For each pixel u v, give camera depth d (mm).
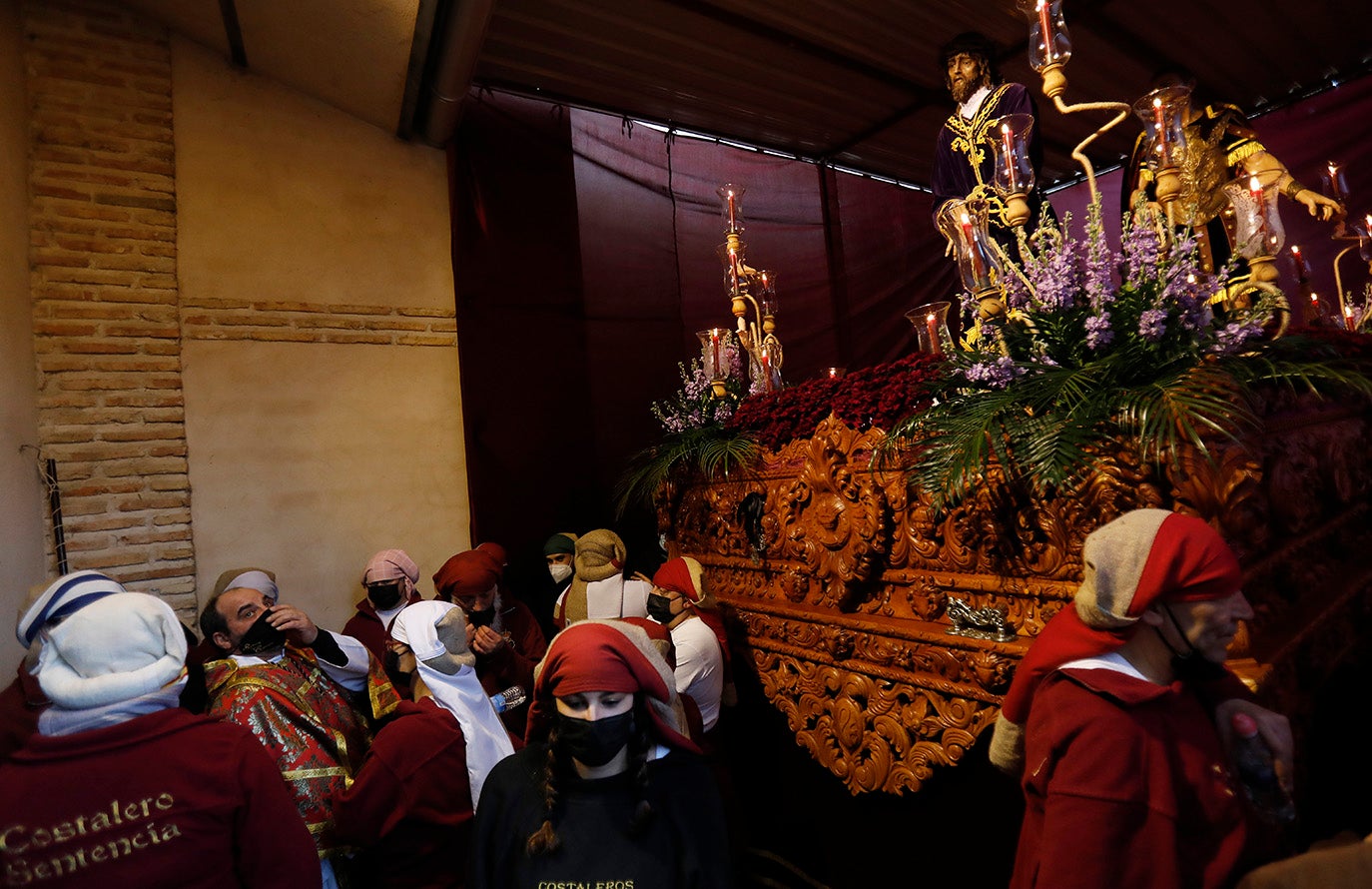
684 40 5098
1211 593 1365
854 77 5793
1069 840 1298
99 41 4066
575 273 5176
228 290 4258
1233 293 2340
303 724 2219
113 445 3918
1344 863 1076
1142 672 1435
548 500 4855
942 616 2479
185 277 4164
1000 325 2252
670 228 5742
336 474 4430
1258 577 1951
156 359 4043
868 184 7289
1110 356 1993
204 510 4105
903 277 7328
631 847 1669
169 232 4141
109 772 1537
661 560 4730
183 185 4215
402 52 3939
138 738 1591
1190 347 1949
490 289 4848
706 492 3646
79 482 3826
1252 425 1813
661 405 5234
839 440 2756
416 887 2201
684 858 1682
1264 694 1645
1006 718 1660
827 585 2912
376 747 2186
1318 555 2369
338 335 4500
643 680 1733
